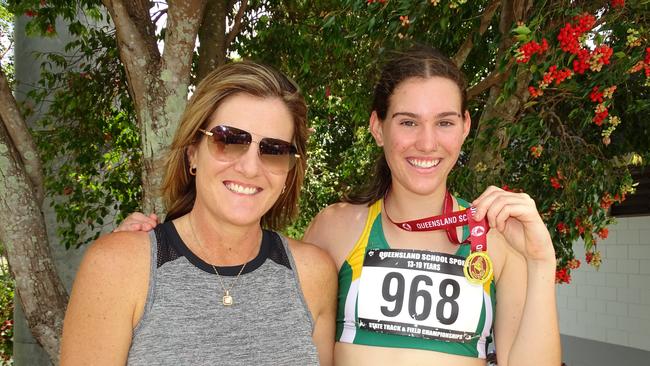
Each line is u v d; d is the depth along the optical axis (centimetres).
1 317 697
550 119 394
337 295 202
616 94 409
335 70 526
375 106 205
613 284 692
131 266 151
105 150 549
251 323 158
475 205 183
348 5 346
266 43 496
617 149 458
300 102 168
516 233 182
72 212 483
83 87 498
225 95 160
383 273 195
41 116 523
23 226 323
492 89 420
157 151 327
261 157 159
